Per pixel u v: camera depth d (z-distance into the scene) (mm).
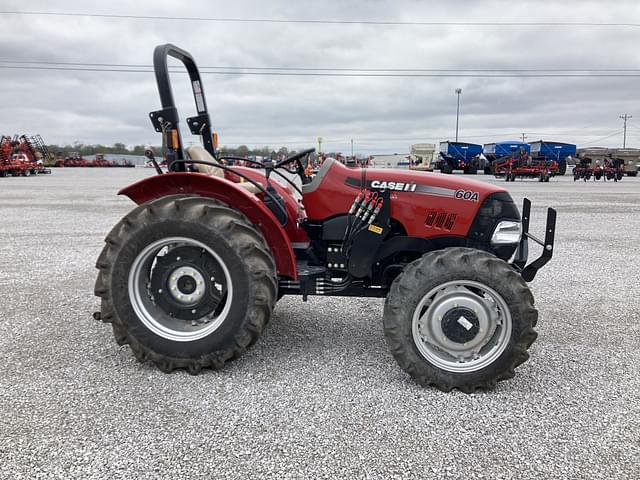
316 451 2100
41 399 2506
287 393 2604
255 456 2061
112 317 2801
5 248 6578
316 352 3170
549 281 5043
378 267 3156
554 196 15586
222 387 2658
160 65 2996
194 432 2225
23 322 3645
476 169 36438
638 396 2627
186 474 1943
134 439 2166
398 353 2668
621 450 2139
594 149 37188
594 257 6250
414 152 36375
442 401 2555
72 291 4480
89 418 2332
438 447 2145
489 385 2637
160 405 2459
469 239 3023
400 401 2543
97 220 9406
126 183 21891
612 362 3070
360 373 2867
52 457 2037
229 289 2744
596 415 2428
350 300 4352
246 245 2699
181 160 3006
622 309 4141
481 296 2693
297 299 4383
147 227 2729
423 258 2699
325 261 3264
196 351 2762
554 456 2092
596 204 12867
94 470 1962
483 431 2275
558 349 3275
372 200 2975
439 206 3002
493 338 2695
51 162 54250
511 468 2008
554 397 2611
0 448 2094
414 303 2627
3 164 28406
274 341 3352
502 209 3000
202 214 2707
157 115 3035
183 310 2889
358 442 2170
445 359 2713
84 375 2783
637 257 6254
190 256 2863
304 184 3467
